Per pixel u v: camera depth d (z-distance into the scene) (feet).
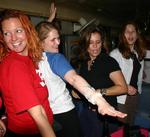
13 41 3.90
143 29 13.78
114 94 6.20
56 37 5.56
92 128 6.72
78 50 7.11
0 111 4.73
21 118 3.82
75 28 19.98
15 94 3.42
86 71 6.70
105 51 7.16
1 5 12.42
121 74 6.42
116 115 3.53
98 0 19.94
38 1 15.19
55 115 5.48
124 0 20.65
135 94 8.23
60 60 4.82
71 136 5.63
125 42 7.80
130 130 6.45
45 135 3.32
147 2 21.53
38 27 5.68
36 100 3.42
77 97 6.81
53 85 5.27
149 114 9.32
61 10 18.08
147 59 9.73
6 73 3.57
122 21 30.73
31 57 4.18
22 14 4.12
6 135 4.17
